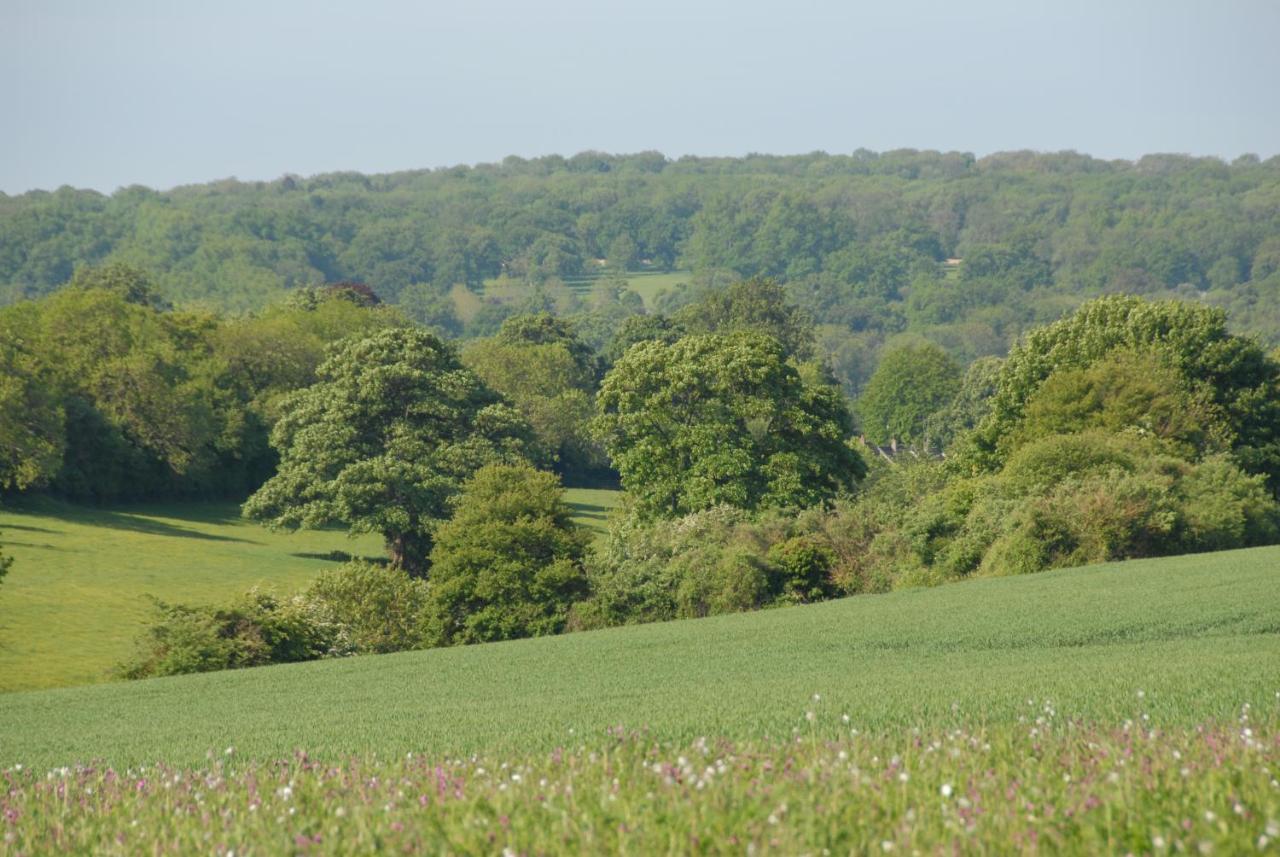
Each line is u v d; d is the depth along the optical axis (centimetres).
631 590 6106
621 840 1019
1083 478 6638
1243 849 924
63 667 5912
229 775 1719
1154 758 1255
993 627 4366
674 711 2372
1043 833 988
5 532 9844
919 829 1011
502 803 1184
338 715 3078
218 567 9362
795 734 1656
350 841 1109
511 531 6141
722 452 8212
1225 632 4009
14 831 1311
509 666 4366
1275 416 8750
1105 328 9075
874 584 6372
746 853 979
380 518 9294
